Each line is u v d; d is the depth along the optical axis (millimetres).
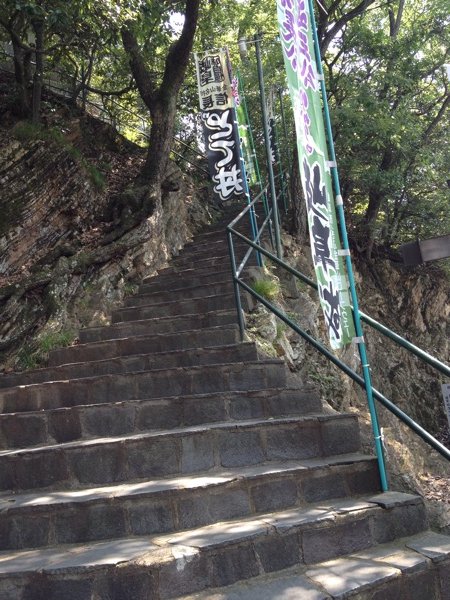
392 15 13828
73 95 12031
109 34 8883
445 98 13844
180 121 15328
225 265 7859
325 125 3980
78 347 5844
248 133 10414
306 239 11469
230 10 13680
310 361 7184
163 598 2588
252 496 3309
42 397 4816
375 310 13398
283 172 13477
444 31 12648
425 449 8609
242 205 13977
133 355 5383
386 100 11703
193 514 3154
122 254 7938
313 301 8359
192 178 14102
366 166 12438
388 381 12250
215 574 2705
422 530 3311
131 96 14297
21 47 9250
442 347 14359
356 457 3758
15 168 8633
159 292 7180
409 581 2760
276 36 13359
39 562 2754
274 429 3844
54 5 8203
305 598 2510
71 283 7238
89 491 3387
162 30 10805
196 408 4195
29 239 8227
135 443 3629
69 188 8898
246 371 4738
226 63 8211
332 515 3051
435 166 13227
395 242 15000
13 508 3109
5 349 6379
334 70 12984
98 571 2580
